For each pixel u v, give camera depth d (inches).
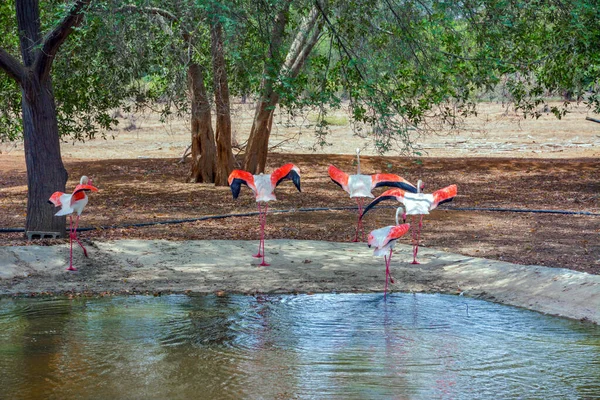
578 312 365.4
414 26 513.7
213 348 315.6
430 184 892.6
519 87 820.0
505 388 269.3
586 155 1190.3
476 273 433.4
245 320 358.9
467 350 312.7
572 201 743.7
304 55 745.6
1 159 1112.2
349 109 530.6
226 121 841.5
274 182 454.3
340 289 415.5
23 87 510.3
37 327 346.6
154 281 430.3
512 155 1205.1
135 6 467.2
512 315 367.9
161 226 597.6
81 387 271.3
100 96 734.5
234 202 741.3
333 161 1043.9
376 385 272.2
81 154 1210.6
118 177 920.3
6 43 641.6
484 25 505.4
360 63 462.6
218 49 571.8
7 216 658.2
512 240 531.8
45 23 547.5
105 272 446.6
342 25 499.8
